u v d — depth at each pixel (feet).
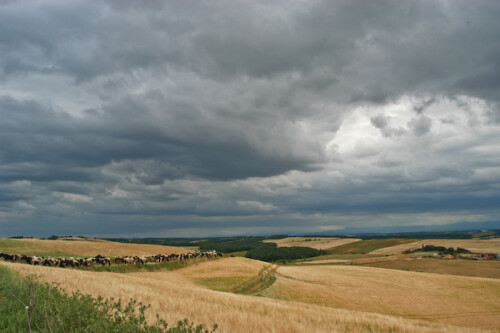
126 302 48.37
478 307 168.14
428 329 75.61
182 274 180.24
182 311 49.19
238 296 100.22
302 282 196.95
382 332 65.98
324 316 73.77
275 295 160.97
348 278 225.76
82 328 26.81
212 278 176.24
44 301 31.04
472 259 370.94
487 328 131.23
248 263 247.29
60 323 26.55
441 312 156.35
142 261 188.85
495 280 237.45
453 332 75.46
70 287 55.16
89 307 29.86
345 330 59.77
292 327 47.29
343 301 162.91
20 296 35.94
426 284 218.79
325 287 188.44
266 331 42.86
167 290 86.02
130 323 27.86
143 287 82.12
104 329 26.96
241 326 43.45
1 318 27.89
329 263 390.42
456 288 209.67
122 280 96.58
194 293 86.48
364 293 182.91
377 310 152.46
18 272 63.82
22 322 27.68
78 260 164.96
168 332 27.09
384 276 240.73
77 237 411.34
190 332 27.12
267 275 205.87
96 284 67.10
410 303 168.96
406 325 77.61
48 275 70.03
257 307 73.15
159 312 45.01
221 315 49.14
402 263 360.07
